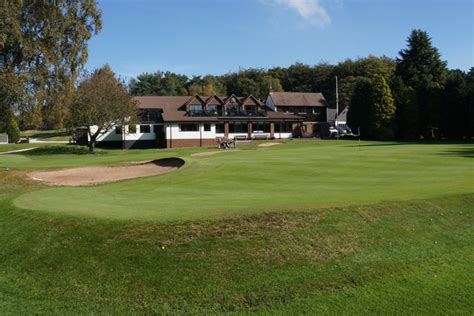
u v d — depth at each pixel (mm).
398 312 6699
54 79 27609
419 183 15414
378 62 118625
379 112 61719
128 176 24000
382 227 9711
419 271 8055
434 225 10227
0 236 9695
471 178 16516
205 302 7070
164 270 7797
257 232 8805
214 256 8109
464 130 61250
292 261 8109
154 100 64500
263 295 7188
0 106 26266
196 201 12062
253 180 18078
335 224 9453
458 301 7004
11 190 20688
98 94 45969
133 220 9180
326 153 30719
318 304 6941
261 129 64812
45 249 8750
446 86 62250
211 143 60969
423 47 72188
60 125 31875
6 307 7121
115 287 7516
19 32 24391
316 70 129750
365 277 7750
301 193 13625
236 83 121312
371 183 16094
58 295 7453
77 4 28266
